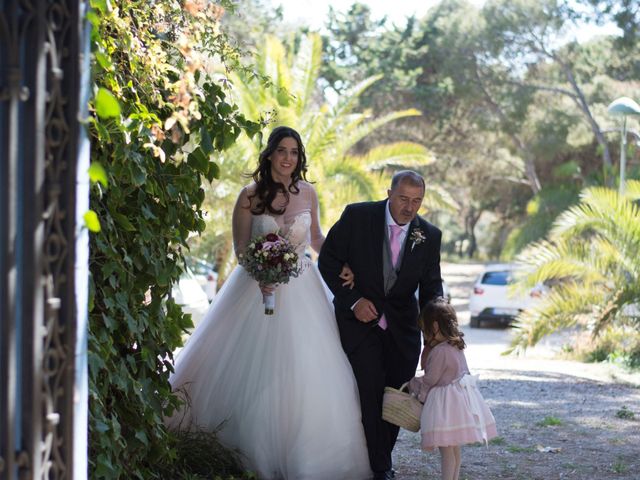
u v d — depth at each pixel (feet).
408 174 20.15
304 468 19.76
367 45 144.36
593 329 54.60
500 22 128.36
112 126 14.07
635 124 115.85
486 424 18.79
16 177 9.45
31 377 9.64
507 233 158.81
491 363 53.16
